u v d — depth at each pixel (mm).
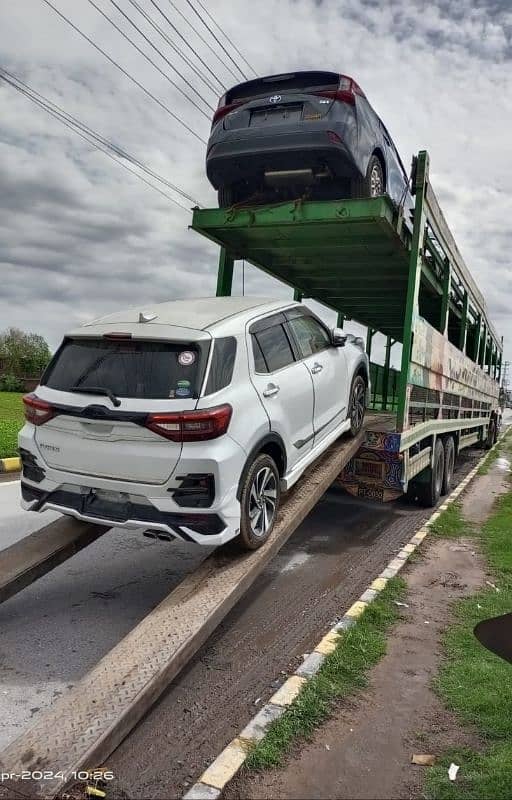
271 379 4840
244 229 6961
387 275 8898
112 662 3285
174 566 5977
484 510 9219
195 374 4117
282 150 6371
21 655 4090
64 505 4391
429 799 2678
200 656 4141
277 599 5262
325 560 6434
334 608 5059
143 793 2748
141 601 5078
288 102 6422
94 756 2742
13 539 6480
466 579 5727
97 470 4207
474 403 13930
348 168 6461
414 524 8133
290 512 5191
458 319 12023
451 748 3047
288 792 2709
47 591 5266
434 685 3666
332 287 9930
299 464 5352
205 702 3547
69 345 4609
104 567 5922
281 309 5457
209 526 4008
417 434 7758
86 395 4254
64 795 2588
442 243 8352
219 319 4664
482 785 2752
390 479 7066
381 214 6199
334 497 9633
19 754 2701
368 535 7508
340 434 6434
